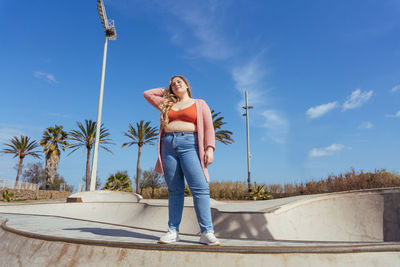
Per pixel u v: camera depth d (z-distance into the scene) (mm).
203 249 1970
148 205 7844
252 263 1878
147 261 1975
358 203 5785
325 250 1934
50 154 34219
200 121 2459
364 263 1909
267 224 4484
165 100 2545
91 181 16172
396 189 5695
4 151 30703
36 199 28031
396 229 5262
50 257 2215
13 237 2801
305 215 5207
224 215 4828
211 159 2402
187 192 18484
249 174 22812
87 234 2855
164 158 2477
